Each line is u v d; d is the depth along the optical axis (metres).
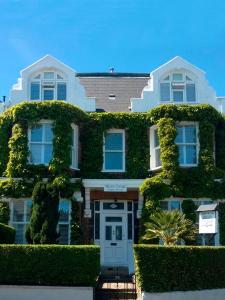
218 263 18.72
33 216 20.47
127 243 25.69
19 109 24.70
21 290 17.67
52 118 24.64
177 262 17.86
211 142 25.11
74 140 25.55
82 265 17.88
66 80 26.86
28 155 24.41
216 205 18.67
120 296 18.84
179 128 25.53
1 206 23.92
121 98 28.27
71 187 23.91
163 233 20.53
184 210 24.17
